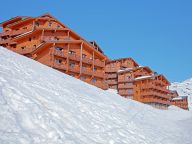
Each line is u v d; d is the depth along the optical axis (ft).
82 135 28.96
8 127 22.35
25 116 26.03
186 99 321.93
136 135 40.78
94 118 39.40
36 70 59.47
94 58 176.76
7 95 29.09
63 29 168.25
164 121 81.35
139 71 231.30
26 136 22.04
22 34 174.40
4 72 40.55
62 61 153.48
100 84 171.94
